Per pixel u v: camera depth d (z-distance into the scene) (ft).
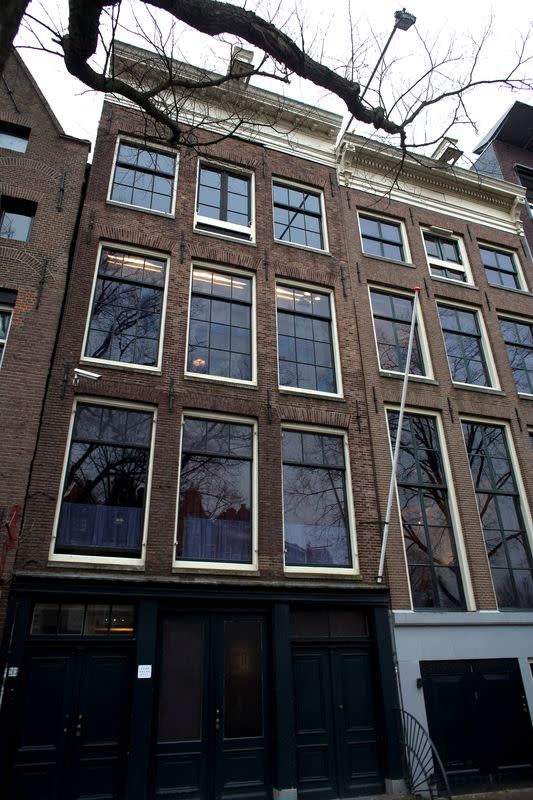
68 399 29.22
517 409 42.01
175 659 26.66
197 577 27.91
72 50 16.63
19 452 25.88
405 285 43.65
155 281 35.12
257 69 19.57
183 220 37.65
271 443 32.78
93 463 28.94
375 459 35.01
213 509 30.50
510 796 27.84
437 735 29.12
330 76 19.15
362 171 47.91
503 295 48.06
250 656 27.99
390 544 32.91
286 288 39.47
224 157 41.83
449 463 37.58
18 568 24.93
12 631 23.67
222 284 37.29
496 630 32.99
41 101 35.35
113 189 37.24
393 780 27.27
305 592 29.43
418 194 49.65
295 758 26.37
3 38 12.23
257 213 40.88
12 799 22.00
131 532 28.27
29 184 32.53
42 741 23.17
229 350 35.37
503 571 36.11
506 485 39.27
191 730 25.67
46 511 26.43
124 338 32.65
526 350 47.34
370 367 38.29
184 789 24.54
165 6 16.71
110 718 24.43
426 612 32.07
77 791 22.90
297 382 36.32
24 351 27.96
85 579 25.32
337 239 43.06
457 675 30.96
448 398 39.83
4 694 22.71
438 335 42.63
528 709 31.55
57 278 30.35
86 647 25.20
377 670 29.68
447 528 35.88
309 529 32.22
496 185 53.01
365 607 31.04
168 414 30.99
